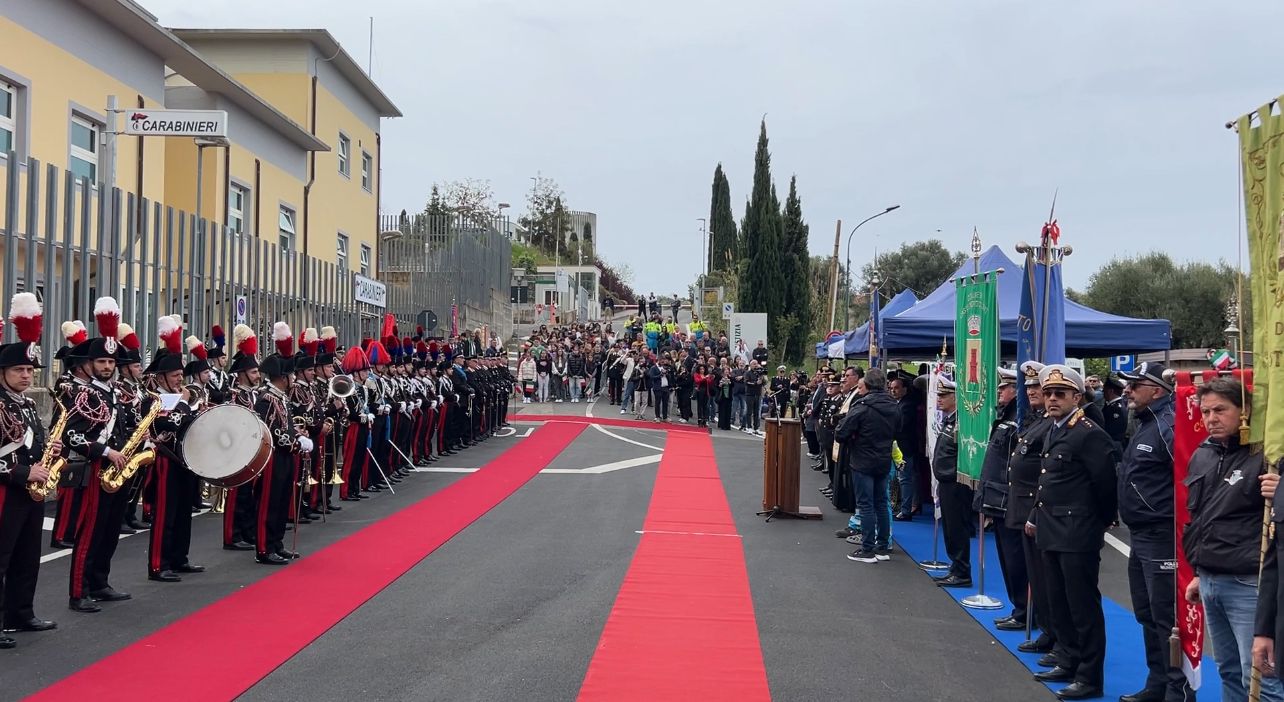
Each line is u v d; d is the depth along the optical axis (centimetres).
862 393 1198
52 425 837
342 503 1485
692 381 3188
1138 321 1434
